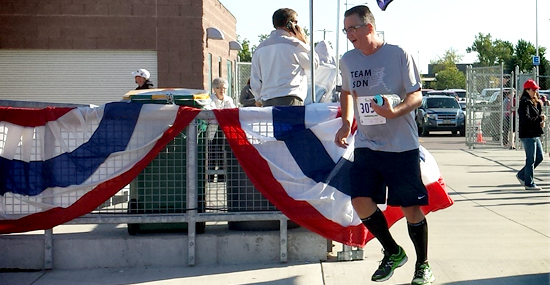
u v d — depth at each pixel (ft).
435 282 17.65
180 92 20.62
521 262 19.51
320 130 19.11
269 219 19.39
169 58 59.36
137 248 19.49
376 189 16.67
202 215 19.40
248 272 18.76
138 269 19.33
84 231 21.13
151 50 59.31
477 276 18.15
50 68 59.31
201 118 19.22
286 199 19.10
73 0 58.49
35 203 19.07
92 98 59.62
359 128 16.61
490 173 42.34
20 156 19.15
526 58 187.42
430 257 20.15
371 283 17.63
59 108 19.21
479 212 27.96
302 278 18.12
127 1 58.70
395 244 16.97
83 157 19.12
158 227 20.18
